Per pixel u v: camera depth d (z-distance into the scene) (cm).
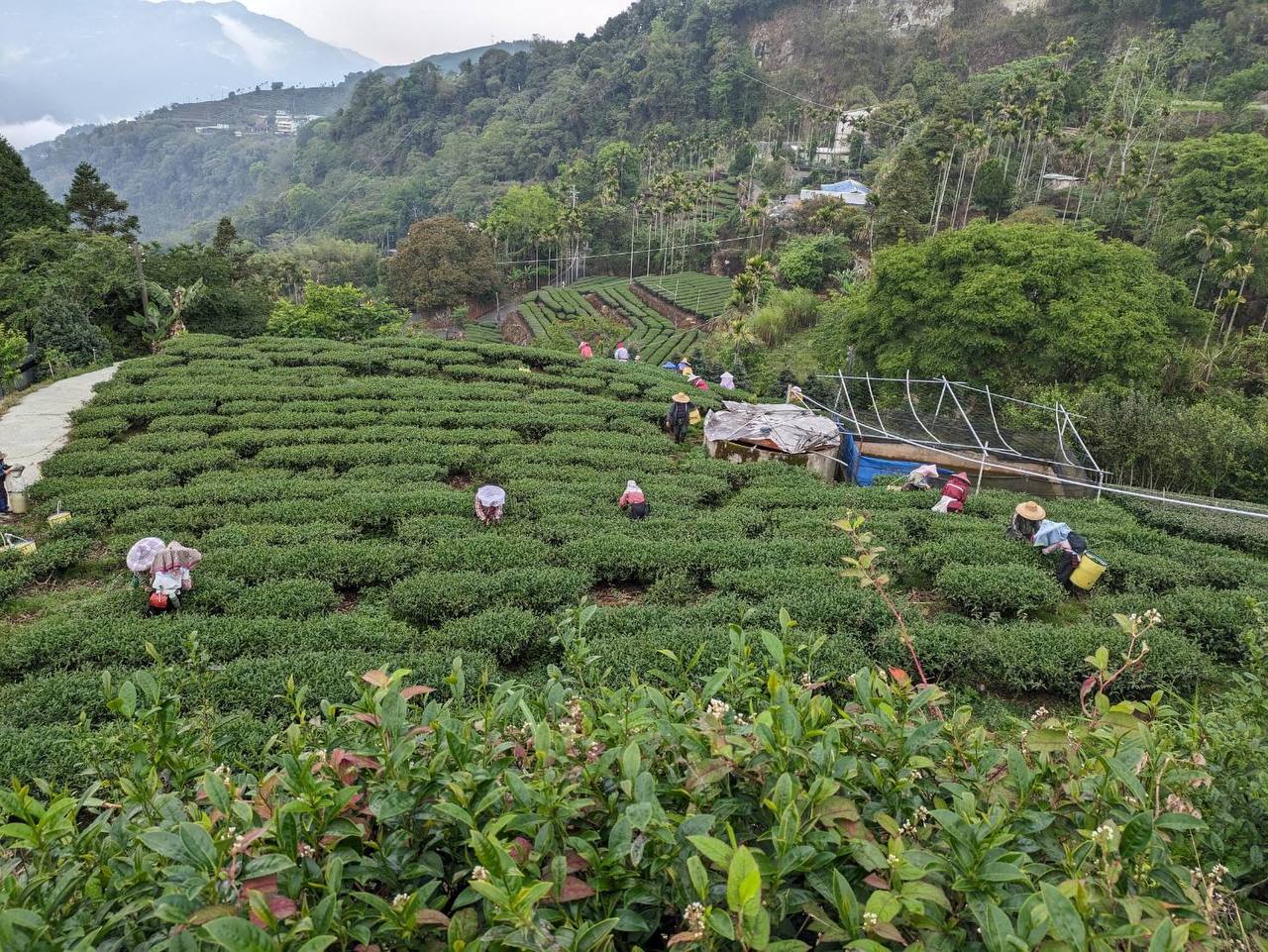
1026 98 9375
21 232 3669
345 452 2180
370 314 4266
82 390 2602
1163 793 472
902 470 2445
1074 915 287
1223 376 3972
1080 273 3538
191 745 559
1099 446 2686
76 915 358
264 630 1296
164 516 1720
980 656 1282
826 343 4584
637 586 1652
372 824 410
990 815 363
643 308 8212
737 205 10781
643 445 2448
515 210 10612
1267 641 655
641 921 326
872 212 8481
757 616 1364
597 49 18162
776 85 14188
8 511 1756
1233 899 430
